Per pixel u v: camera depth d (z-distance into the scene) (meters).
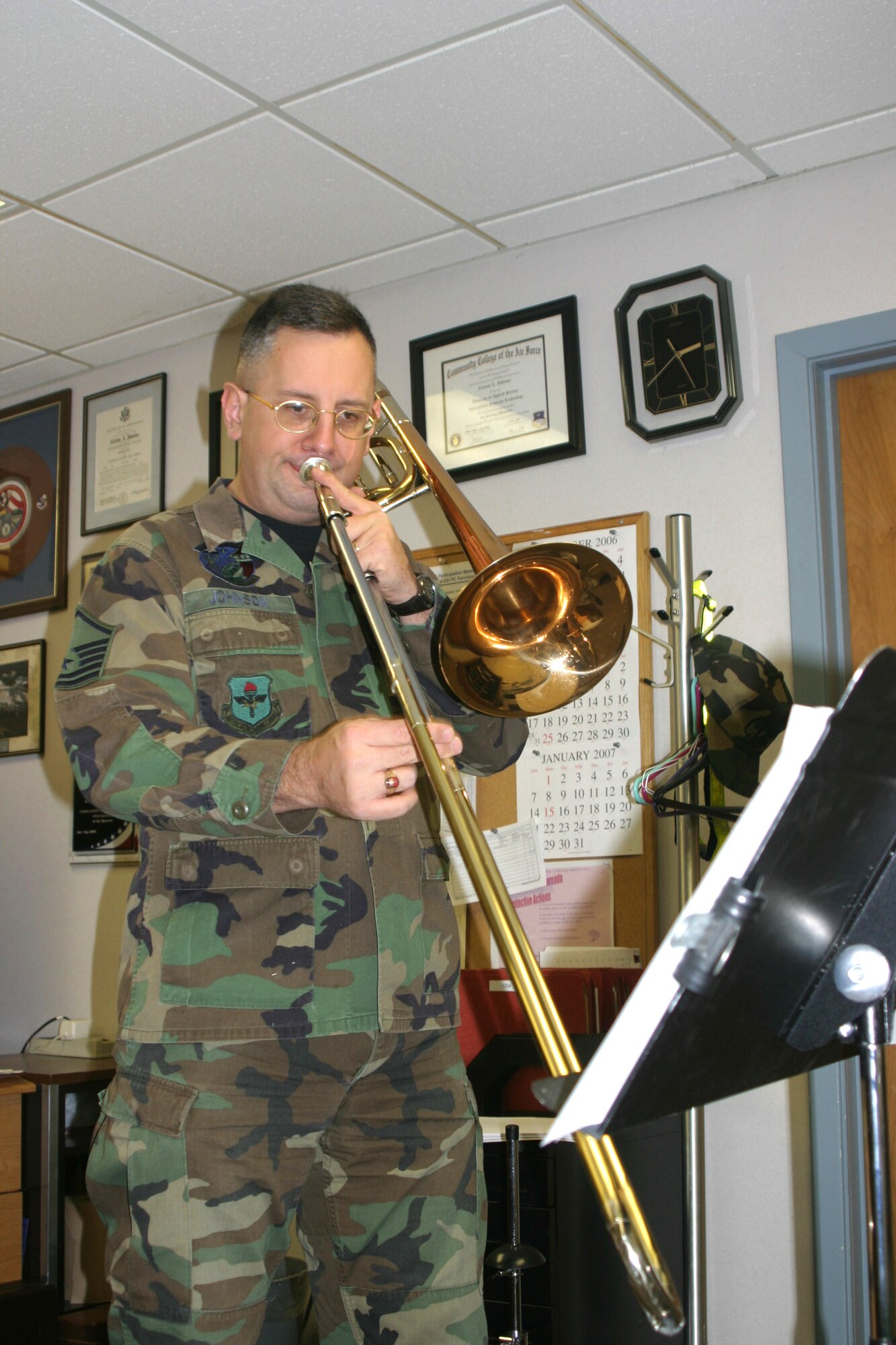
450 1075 1.45
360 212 2.48
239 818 1.24
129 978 1.34
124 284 2.78
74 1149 2.62
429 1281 1.37
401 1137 1.40
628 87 2.07
